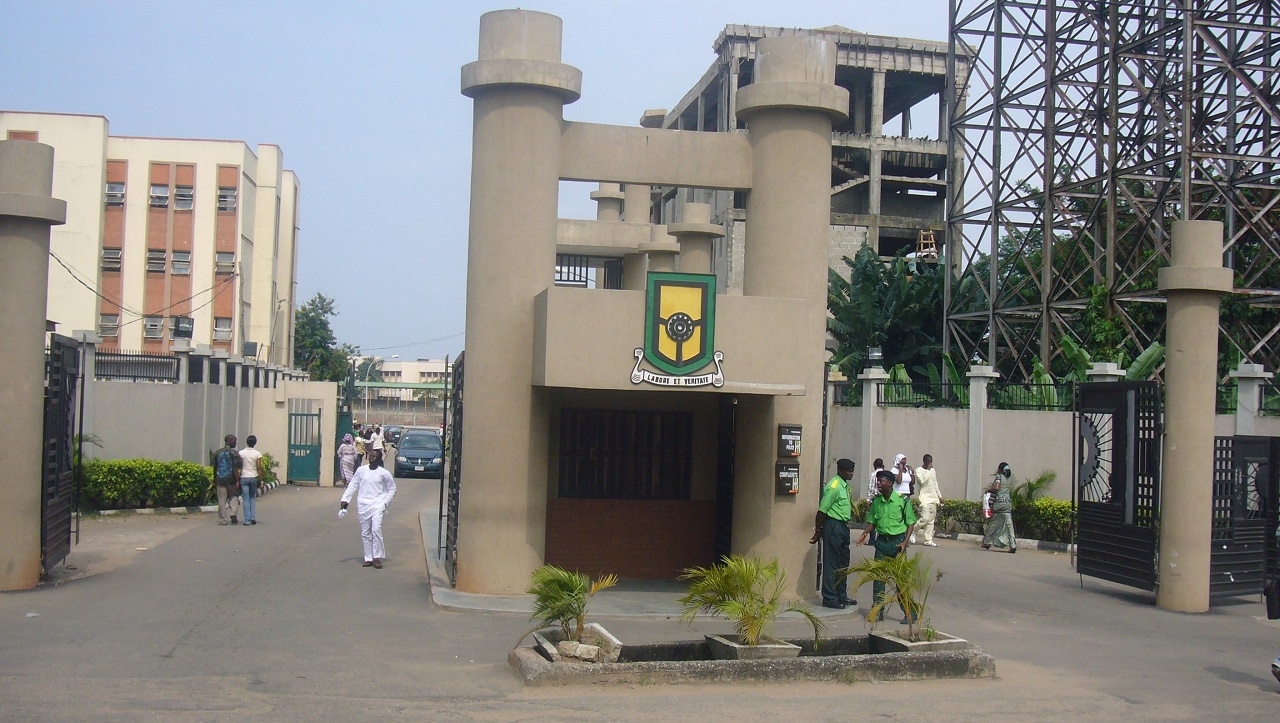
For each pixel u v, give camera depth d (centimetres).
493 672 948
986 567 1866
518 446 1333
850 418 2836
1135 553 1498
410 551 1809
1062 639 1217
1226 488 1500
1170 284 1438
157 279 4531
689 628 1190
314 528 2119
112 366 2378
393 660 988
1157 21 2862
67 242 4403
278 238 5381
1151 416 1490
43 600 1231
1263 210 2523
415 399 10212
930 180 4962
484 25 1344
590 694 878
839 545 1355
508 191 1334
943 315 3250
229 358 2848
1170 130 2636
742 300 1270
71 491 1501
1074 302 2697
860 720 820
